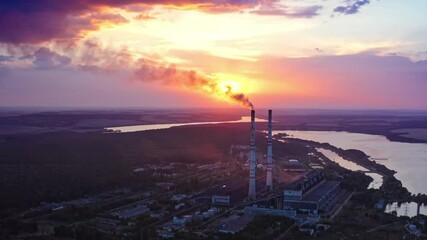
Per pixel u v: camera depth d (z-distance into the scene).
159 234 189.00
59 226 193.88
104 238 177.12
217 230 192.62
